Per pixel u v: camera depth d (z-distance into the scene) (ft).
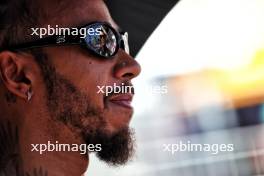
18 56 7.08
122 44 7.48
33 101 7.04
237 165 19.98
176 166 19.89
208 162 19.92
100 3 7.51
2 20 7.24
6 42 7.15
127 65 7.20
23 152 7.02
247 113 20.75
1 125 7.11
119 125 7.26
